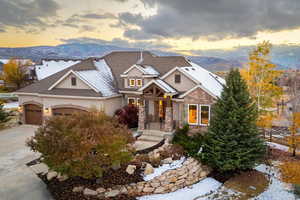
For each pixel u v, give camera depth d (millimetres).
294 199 11328
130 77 22703
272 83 22781
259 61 21438
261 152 13945
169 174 12688
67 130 10289
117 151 10820
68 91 22000
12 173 13531
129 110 21016
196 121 18562
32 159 15461
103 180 11992
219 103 14047
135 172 12742
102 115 11797
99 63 26719
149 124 20125
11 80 50812
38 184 12406
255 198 11438
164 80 20453
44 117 23297
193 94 18203
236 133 13227
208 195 11734
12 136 20594
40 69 46375
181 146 15766
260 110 21516
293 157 17359
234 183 12836
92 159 10242
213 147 13523
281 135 25844
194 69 22672
